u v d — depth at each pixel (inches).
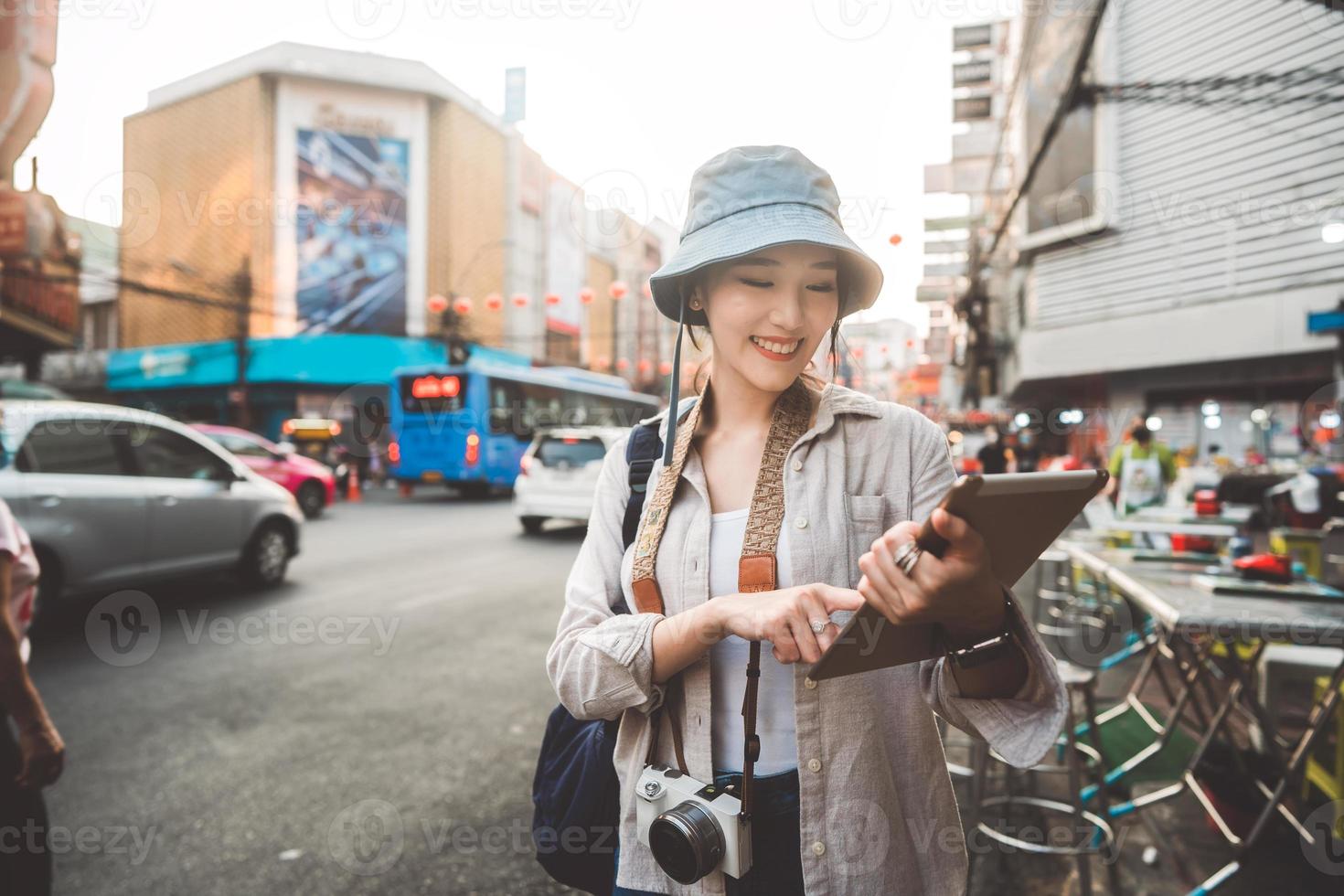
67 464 178.2
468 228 802.2
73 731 119.6
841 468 33.5
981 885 81.1
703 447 37.1
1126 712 126.1
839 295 36.7
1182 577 95.1
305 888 78.3
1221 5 367.6
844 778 31.3
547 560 278.8
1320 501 149.3
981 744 83.1
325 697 134.7
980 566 21.8
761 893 31.8
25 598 53.9
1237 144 379.2
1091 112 442.6
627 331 1078.4
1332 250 356.8
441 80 765.3
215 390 727.7
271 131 726.5
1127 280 452.1
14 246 444.8
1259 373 415.2
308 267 733.9
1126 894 79.1
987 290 462.3
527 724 121.8
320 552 296.8
